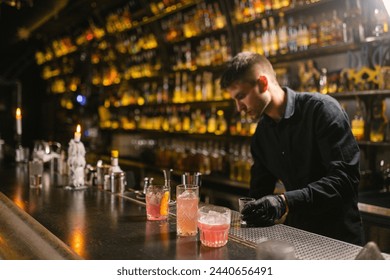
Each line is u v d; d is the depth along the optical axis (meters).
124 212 1.81
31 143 7.59
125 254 1.25
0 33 6.95
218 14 3.91
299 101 1.92
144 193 2.20
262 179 2.15
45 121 7.44
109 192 2.29
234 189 3.56
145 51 4.90
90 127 5.81
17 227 1.72
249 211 1.52
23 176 2.84
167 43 4.39
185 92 4.34
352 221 1.78
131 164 4.86
